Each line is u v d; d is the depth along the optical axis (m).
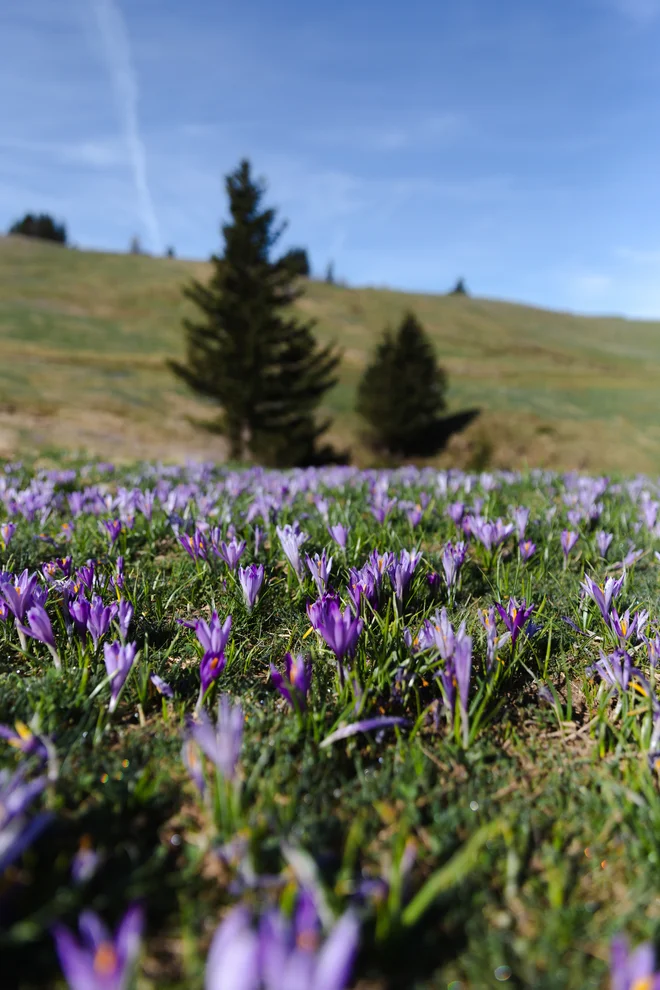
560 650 0.57
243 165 7.06
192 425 8.02
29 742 0.36
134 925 0.19
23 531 0.92
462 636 0.45
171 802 0.36
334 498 1.27
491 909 0.29
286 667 0.47
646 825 0.34
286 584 0.71
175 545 0.91
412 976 0.26
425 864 0.32
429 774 0.39
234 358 7.28
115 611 0.51
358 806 0.37
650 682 0.47
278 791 0.37
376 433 8.92
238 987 0.17
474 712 0.47
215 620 0.46
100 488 1.45
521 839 0.34
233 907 0.29
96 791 0.36
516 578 0.72
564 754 0.43
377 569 0.59
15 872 0.29
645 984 0.20
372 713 0.45
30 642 0.55
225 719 0.32
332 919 0.26
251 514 0.91
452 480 1.42
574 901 0.30
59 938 0.19
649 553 0.87
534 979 0.26
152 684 0.48
